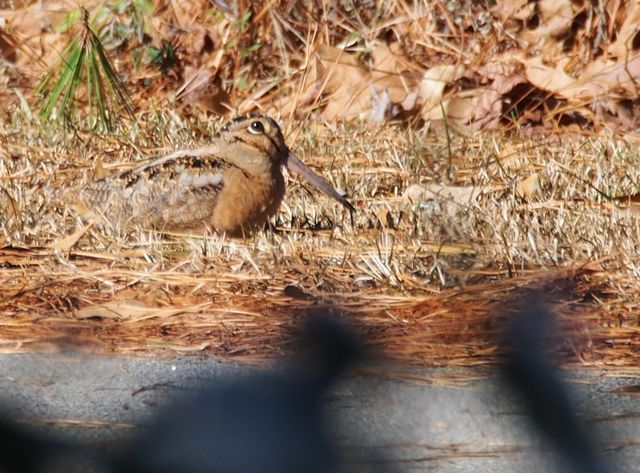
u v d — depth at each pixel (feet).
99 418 23.27
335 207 39.65
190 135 50.11
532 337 16.14
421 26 59.11
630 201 38.93
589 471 16.85
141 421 22.89
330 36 59.31
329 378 16.28
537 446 18.74
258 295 30.99
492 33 57.57
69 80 51.72
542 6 57.52
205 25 58.80
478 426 22.82
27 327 29.09
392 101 54.54
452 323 28.55
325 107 55.42
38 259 33.63
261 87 56.95
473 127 52.90
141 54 57.11
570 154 46.39
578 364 26.73
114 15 57.67
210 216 36.60
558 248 33.73
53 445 14.43
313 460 16.80
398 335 28.07
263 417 16.74
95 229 36.11
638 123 52.65
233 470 16.60
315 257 33.55
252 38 58.03
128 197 37.04
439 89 53.78
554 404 16.66
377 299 30.58
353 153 47.03
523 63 55.31
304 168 37.22
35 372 26.25
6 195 39.06
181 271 32.68
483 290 30.25
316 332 15.58
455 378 25.36
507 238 34.58
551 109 53.93
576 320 28.66
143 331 28.89
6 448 13.97
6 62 58.54
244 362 26.76
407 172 44.32
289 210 39.40
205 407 16.85
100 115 51.16
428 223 36.27
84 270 32.73
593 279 31.48
